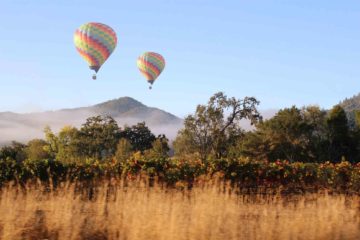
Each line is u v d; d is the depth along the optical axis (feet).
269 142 193.36
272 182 45.91
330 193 42.37
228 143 217.97
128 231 24.90
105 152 288.30
